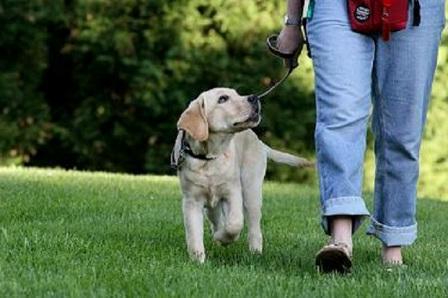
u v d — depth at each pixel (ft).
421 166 77.71
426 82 25.91
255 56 81.56
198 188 28.30
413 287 23.43
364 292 22.61
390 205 27.17
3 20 85.71
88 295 21.68
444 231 39.83
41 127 87.92
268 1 80.69
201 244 28.27
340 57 24.67
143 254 28.04
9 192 43.96
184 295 21.84
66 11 85.51
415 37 25.18
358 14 24.66
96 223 35.99
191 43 81.71
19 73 88.74
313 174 84.12
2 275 23.79
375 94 26.18
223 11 80.89
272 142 82.84
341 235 25.00
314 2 25.14
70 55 89.97
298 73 81.35
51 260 26.16
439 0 25.34
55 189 46.83
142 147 88.12
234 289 22.61
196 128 27.68
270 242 33.88
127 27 82.79
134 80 82.48
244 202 31.22
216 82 82.23
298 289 22.93
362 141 24.97
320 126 24.99
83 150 87.86
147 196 46.96
